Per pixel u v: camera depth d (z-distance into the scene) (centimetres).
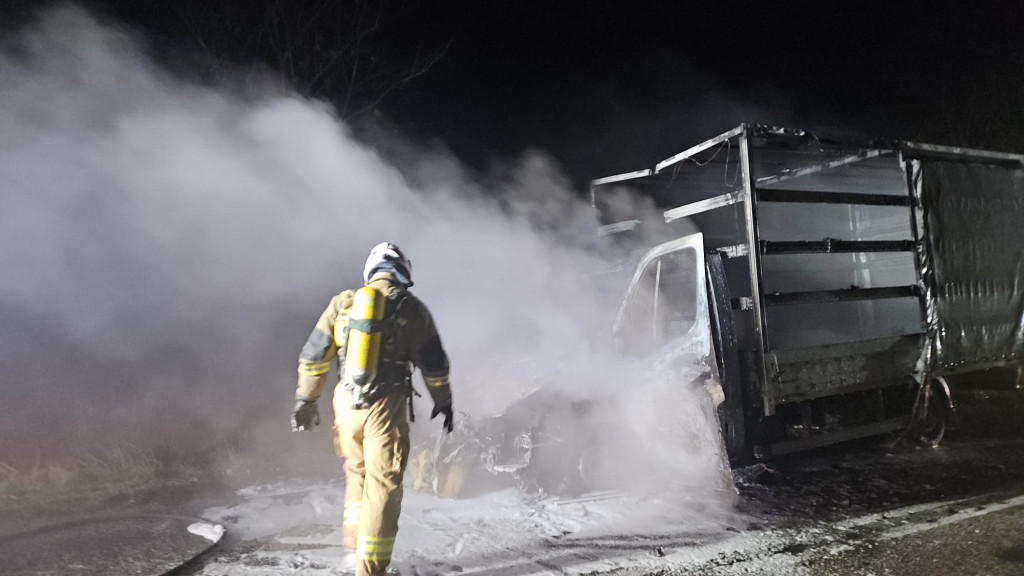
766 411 486
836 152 614
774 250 509
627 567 361
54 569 364
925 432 608
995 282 638
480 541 402
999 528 399
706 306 488
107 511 471
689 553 379
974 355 617
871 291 558
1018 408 748
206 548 391
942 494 472
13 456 603
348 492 359
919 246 592
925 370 582
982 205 639
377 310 331
